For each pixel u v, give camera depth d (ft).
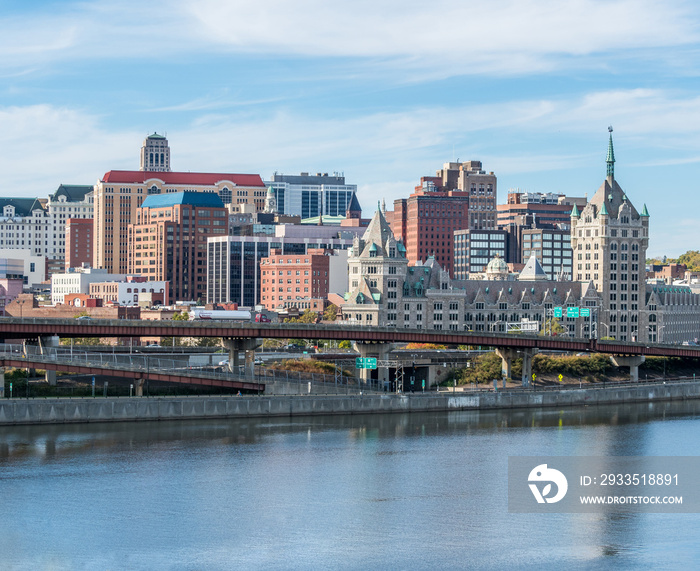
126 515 541.75
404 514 552.41
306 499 576.61
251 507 559.38
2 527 521.24
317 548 497.05
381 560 481.87
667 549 504.02
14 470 622.13
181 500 570.05
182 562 476.54
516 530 529.86
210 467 642.22
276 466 648.38
